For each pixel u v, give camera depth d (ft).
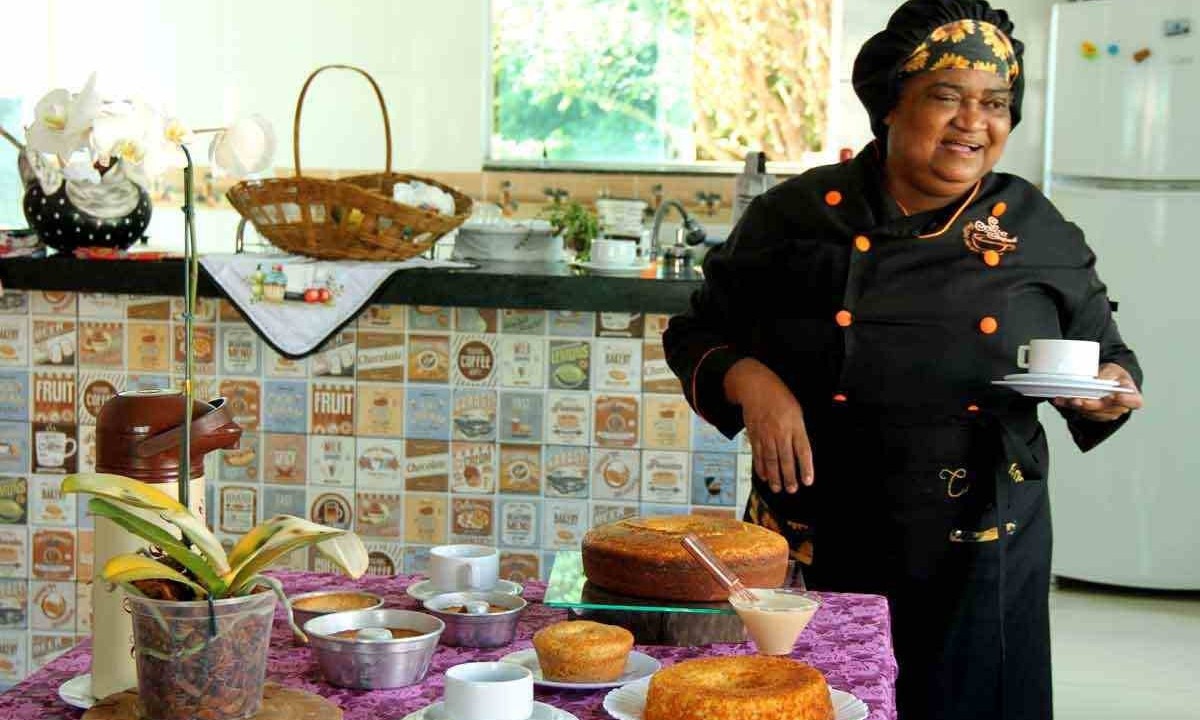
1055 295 6.89
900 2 19.33
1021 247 6.81
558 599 5.17
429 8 19.81
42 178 11.30
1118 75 16.20
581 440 11.23
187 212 4.16
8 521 11.41
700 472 11.15
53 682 4.52
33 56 20.15
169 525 4.17
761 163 13.51
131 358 11.28
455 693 4.07
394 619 4.84
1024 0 18.43
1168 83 15.99
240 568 4.02
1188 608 16.34
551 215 14.97
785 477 6.60
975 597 6.75
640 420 11.16
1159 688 13.32
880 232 6.77
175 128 4.11
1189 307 16.20
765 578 5.31
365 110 20.03
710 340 7.21
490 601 5.34
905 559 6.79
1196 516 16.42
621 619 5.16
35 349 11.32
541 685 4.58
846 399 6.79
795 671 4.27
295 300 11.07
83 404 11.33
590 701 4.50
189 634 3.90
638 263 12.74
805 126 19.99
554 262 13.48
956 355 6.68
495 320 11.19
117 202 11.34
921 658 6.81
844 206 6.88
